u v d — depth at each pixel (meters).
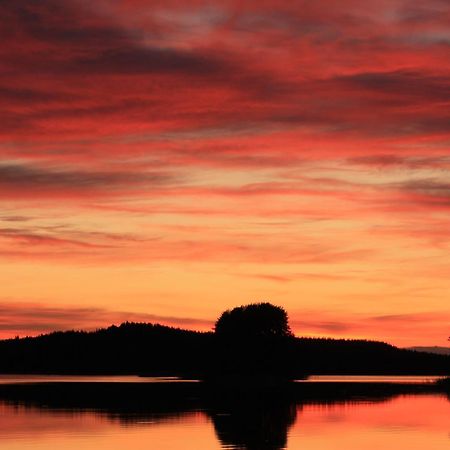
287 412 82.44
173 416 77.81
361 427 68.94
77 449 56.53
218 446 57.81
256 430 66.69
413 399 102.00
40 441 60.12
